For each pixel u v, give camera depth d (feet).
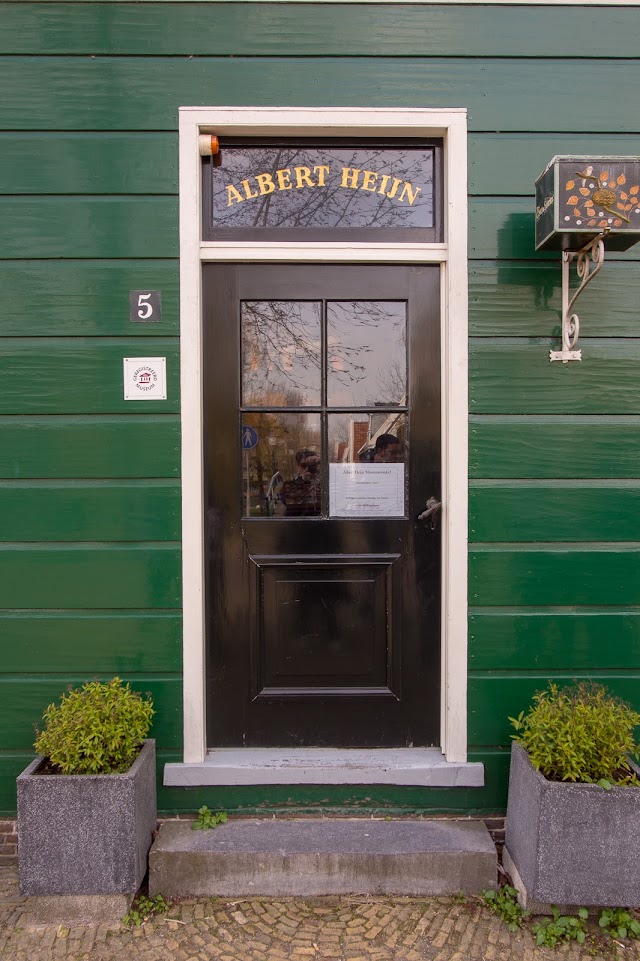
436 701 8.30
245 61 7.75
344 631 8.27
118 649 7.95
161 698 7.95
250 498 8.21
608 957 6.36
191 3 7.72
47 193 7.80
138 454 7.89
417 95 7.81
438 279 8.14
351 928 6.73
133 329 7.84
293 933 6.68
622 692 8.02
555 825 6.50
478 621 7.99
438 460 8.21
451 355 7.90
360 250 7.96
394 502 8.24
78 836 6.68
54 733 6.94
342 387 8.21
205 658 8.18
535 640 8.02
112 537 7.92
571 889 6.53
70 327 7.85
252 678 8.23
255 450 8.20
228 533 8.16
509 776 7.68
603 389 7.96
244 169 8.11
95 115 7.79
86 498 7.89
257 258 7.93
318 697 8.24
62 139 7.79
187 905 7.05
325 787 7.95
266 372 8.18
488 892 7.04
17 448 7.86
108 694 7.30
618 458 7.99
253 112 7.74
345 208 8.14
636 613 8.04
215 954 6.42
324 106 7.77
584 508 7.99
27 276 7.82
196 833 7.50
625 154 7.91
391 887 7.16
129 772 6.81
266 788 7.95
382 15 7.75
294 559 8.18
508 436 7.94
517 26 7.80
